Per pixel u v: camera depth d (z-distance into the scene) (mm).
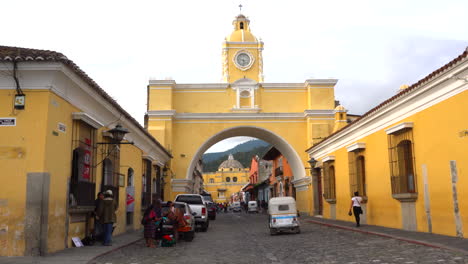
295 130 28719
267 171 51719
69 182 10086
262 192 55969
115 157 13609
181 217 12789
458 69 9812
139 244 12297
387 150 14586
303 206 28422
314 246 10906
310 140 27750
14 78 8906
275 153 42469
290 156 29922
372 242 11008
